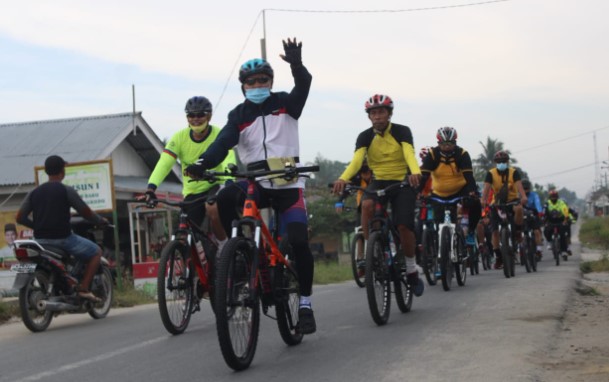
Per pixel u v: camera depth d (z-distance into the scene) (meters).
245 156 5.39
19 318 8.40
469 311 6.82
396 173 7.34
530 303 7.12
